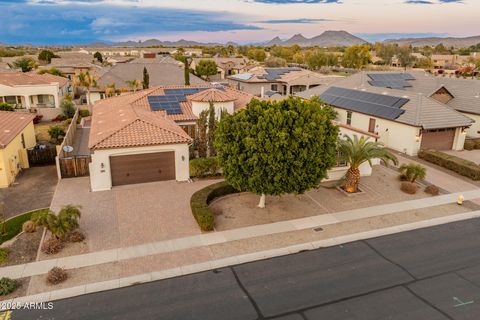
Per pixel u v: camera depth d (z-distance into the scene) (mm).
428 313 13008
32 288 14102
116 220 19641
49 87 47656
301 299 13656
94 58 134250
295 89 68750
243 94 37219
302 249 17297
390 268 15773
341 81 50938
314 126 18578
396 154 32875
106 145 23016
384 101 37031
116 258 16188
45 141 35750
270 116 18391
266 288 14289
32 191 23531
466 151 34531
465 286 14570
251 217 20438
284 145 18078
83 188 23969
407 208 22000
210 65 90750
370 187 25156
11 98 46812
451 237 18641
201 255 16578
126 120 26516
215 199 22703
